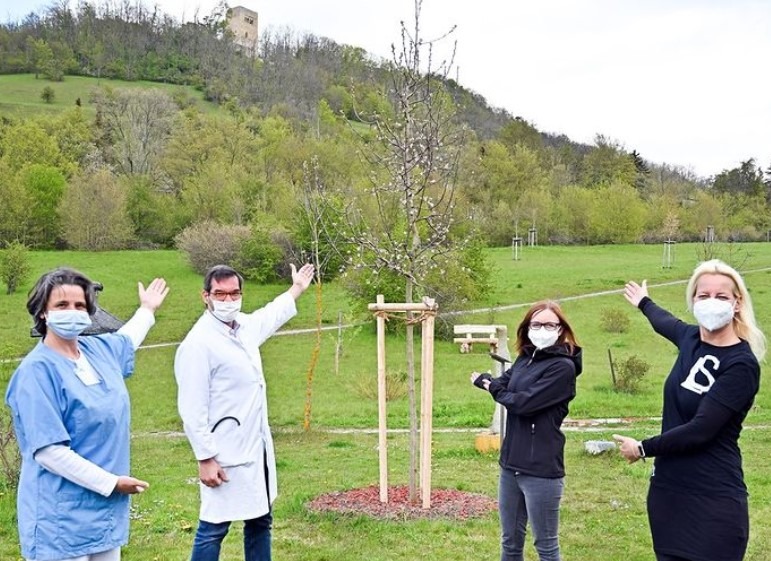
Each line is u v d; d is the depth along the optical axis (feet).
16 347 101.81
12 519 28.14
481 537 25.18
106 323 43.09
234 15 531.91
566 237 253.03
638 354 107.45
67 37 443.73
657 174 331.77
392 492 31.76
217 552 18.29
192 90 421.59
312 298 148.77
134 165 263.29
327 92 390.63
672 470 15.10
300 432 62.44
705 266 15.37
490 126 336.90
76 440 14.10
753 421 62.69
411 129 31.73
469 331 36.11
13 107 360.28
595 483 35.19
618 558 23.81
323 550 23.82
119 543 14.53
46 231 218.38
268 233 171.63
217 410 18.22
